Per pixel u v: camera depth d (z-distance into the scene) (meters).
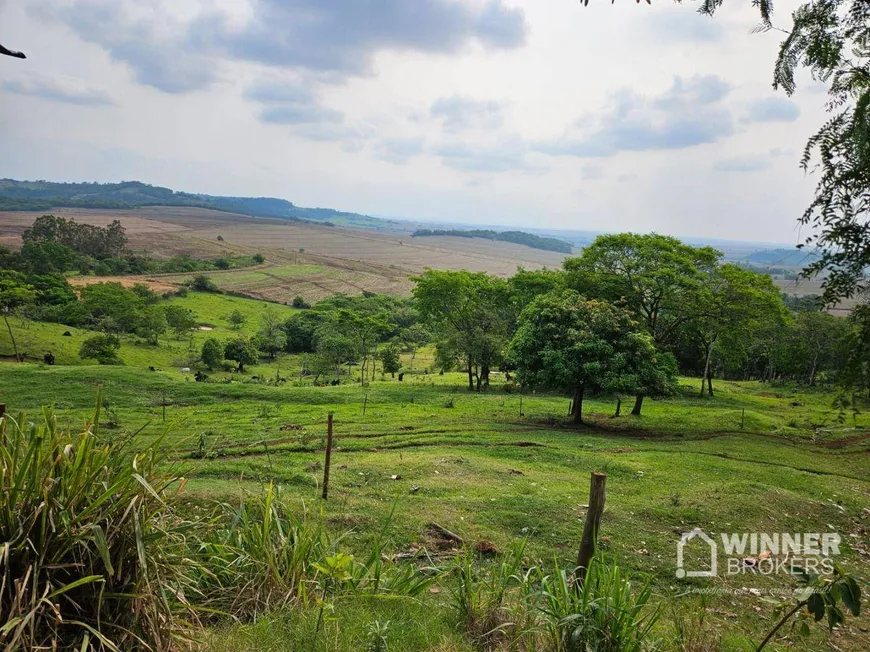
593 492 6.68
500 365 46.84
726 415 34.78
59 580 4.06
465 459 18.06
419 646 5.56
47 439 4.56
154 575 4.37
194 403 31.98
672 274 36.25
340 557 5.61
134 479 4.41
